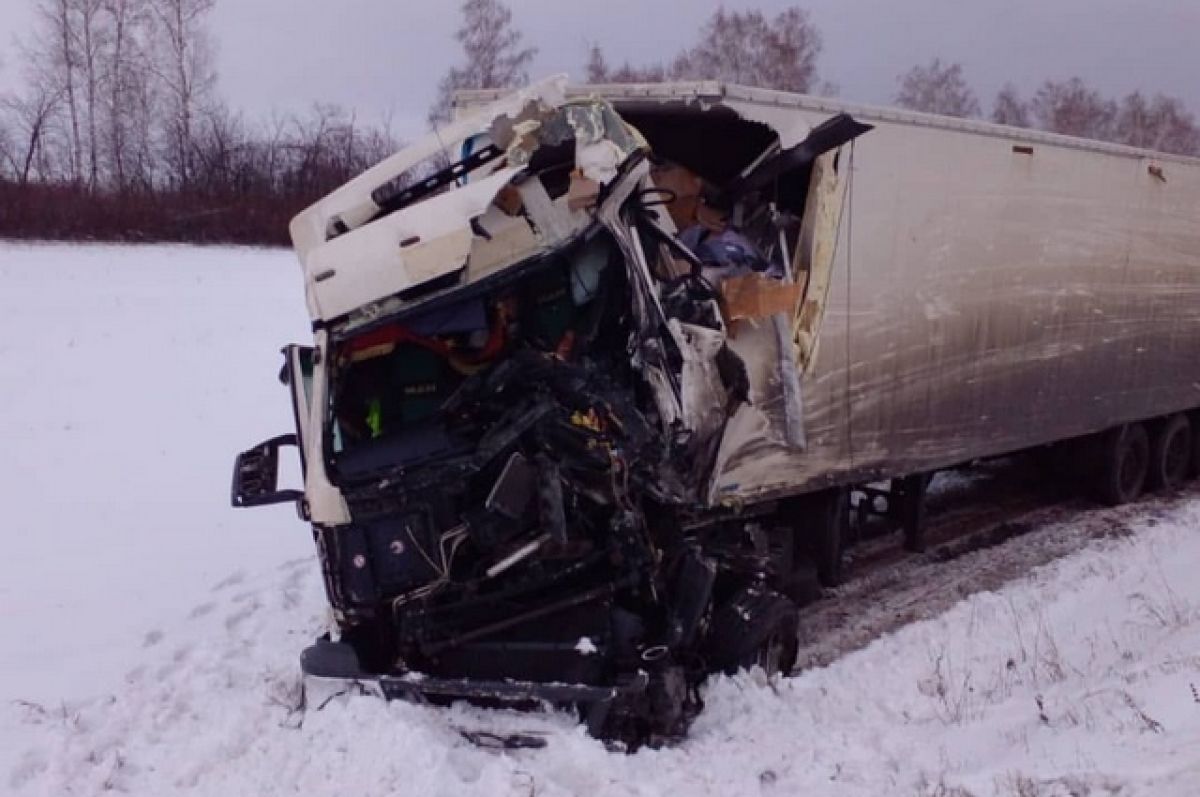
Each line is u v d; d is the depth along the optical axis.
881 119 8.10
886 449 8.70
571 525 5.82
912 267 8.62
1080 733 5.67
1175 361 12.64
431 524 5.65
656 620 6.17
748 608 6.66
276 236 40.78
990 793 5.03
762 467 7.42
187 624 7.79
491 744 5.70
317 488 5.82
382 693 5.91
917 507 9.92
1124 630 7.91
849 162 7.82
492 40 44.94
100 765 5.73
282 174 44.97
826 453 8.07
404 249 5.64
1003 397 9.97
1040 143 9.89
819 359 7.82
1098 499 12.34
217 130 45.66
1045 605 8.70
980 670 7.29
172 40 47.69
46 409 14.49
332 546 5.85
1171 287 12.30
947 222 8.93
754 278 6.81
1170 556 10.21
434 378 6.07
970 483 13.22
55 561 9.13
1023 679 7.02
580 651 5.86
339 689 6.00
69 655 7.28
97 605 8.20
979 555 10.26
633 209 6.23
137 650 7.36
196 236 39.41
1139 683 6.23
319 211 6.47
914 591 9.19
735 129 7.88
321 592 8.34
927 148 8.58
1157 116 50.22
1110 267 11.20
